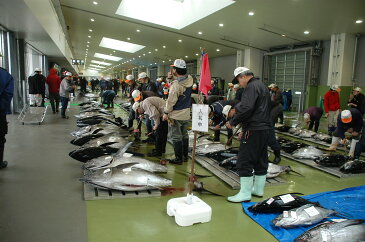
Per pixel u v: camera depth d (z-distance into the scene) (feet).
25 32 37.19
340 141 22.88
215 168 16.83
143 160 14.60
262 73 69.41
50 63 85.30
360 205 12.15
